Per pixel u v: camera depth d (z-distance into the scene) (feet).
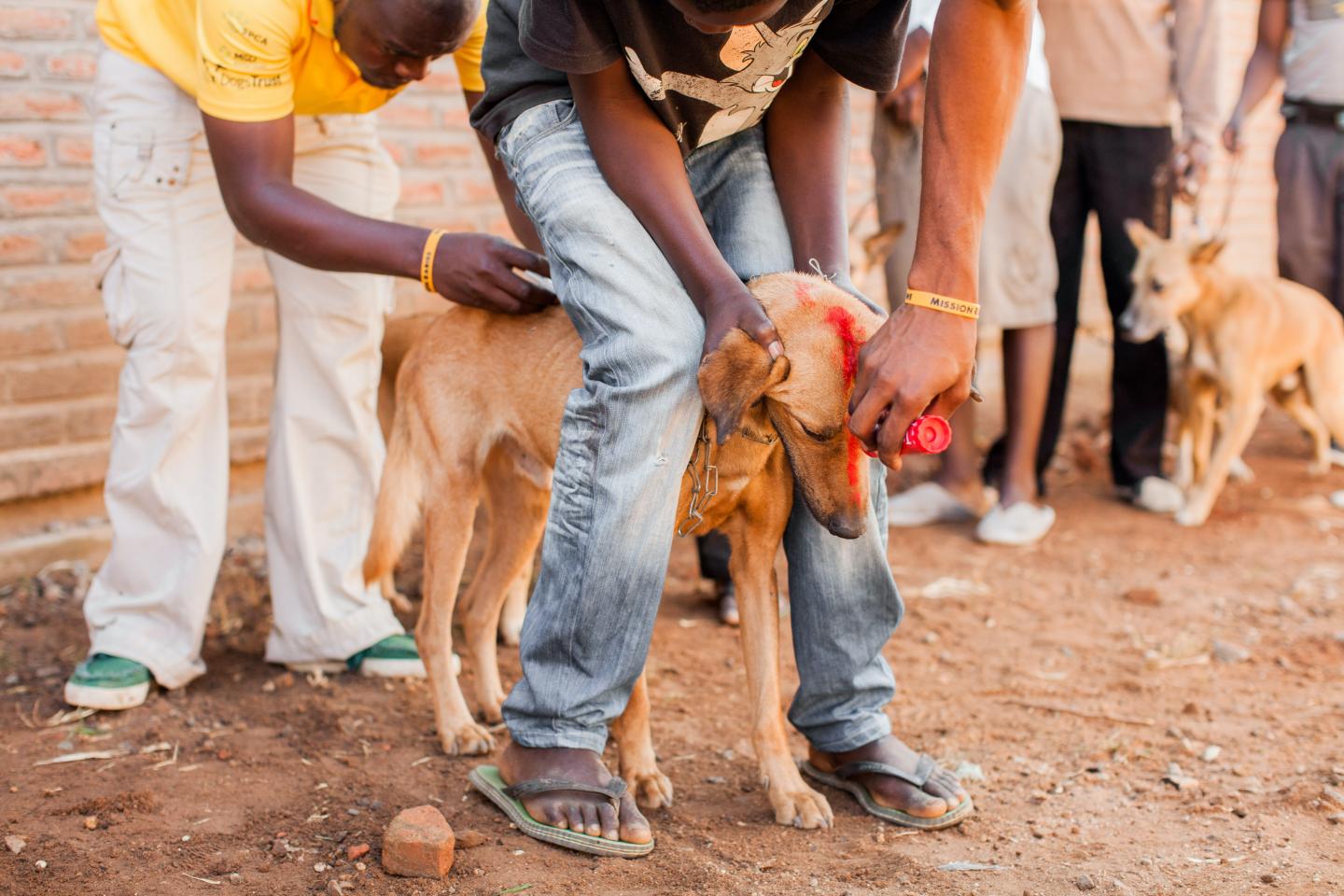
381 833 8.49
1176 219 30.86
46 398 14.28
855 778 9.04
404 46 9.32
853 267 15.33
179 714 10.65
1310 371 18.93
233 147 9.27
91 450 14.67
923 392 6.73
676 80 7.46
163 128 10.37
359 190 11.49
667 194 7.54
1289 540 16.80
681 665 12.11
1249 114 20.24
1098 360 27.84
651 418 7.49
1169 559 16.05
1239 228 33.91
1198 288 17.46
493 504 10.78
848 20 7.63
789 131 8.39
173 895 7.65
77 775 9.44
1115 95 17.61
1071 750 10.21
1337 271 20.06
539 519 10.62
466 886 7.75
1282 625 13.53
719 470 8.11
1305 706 11.14
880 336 7.00
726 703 11.20
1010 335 16.84
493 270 8.98
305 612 11.59
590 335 7.90
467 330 10.12
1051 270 16.56
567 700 8.17
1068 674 12.12
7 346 13.91
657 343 7.43
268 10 9.05
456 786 9.32
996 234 16.01
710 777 9.57
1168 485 18.29
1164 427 18.70
